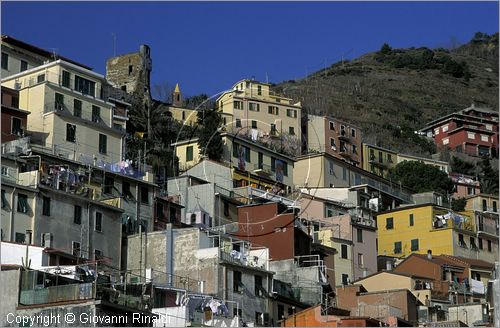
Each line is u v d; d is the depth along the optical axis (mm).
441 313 116625
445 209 163375
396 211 163625
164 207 122312
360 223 147625
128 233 113062
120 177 117500
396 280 126312
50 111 127125
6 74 151625
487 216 167750
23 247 94500
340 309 100500
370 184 188125
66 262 97062
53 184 107812
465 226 161875
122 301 83000
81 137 128625
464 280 136125
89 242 106938
